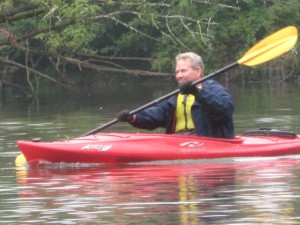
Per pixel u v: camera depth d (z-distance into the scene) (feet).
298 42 187.11
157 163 54.95
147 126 58.03
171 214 38.22
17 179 49.21
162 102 57.93
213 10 184.55
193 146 55.93
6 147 66.49
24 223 37.06
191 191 43.60
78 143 55.47
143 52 209.56
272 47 63.31
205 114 56.39
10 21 105.09
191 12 174.81
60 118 97.40
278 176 48.03
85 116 99.76
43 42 102.53
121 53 211.61
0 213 39.24
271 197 41.55
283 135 60.13
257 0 197.57
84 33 100.58
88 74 214.28
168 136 56.39
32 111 112.57
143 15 102.22
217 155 56.08
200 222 36.55
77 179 48.73
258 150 57.00
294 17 196.65
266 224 35.94
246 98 127.54
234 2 193.36
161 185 45.75
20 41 104.78
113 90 175.42
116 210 39.34
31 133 78.48
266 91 148.05
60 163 54.95
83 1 96.58
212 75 59.21
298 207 39.06
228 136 57.16
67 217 38.04
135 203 40.81
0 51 137.39
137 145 55.62
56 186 46.32
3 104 134.31
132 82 212.84
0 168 54.13
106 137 57.26
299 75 189.26
